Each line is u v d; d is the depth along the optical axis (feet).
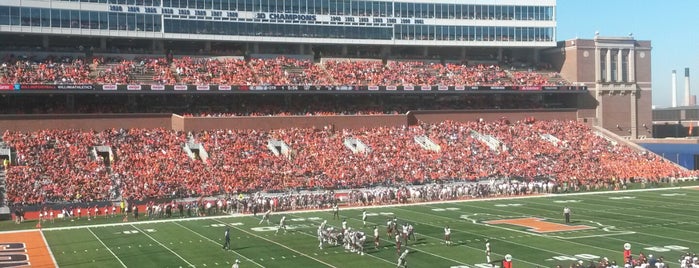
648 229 168.76
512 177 271.69
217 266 131.44
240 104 301.22
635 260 123.24
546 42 354.95
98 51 298.56
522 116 331.77
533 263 131.44
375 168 262.67
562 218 189.06
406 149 282.77
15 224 191.01
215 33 308.81
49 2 281.33
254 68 308.60
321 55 336.29
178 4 303.27
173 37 302.25
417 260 135.23
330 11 327.26
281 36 319.27
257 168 250.98
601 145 315.58
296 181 245.86
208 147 261.44
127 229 179.11
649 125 357.41
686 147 311.06
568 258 135.44
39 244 157.48
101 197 218.38
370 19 333.42
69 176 225.76
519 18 352.90
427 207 219.41
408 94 326.85
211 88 281.74
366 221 189.26
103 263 135.33
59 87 260.42
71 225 188.03
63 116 262.67
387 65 335.06
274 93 294.05
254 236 165.27
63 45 299.79
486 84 327.06
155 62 297.94
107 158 252.01
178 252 145.59
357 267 129.39
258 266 131.34
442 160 276.41
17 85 253.85
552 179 269.64
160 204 210.18
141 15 297.12
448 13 344.49
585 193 253.24
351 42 330.54
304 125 291.58
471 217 194.08
